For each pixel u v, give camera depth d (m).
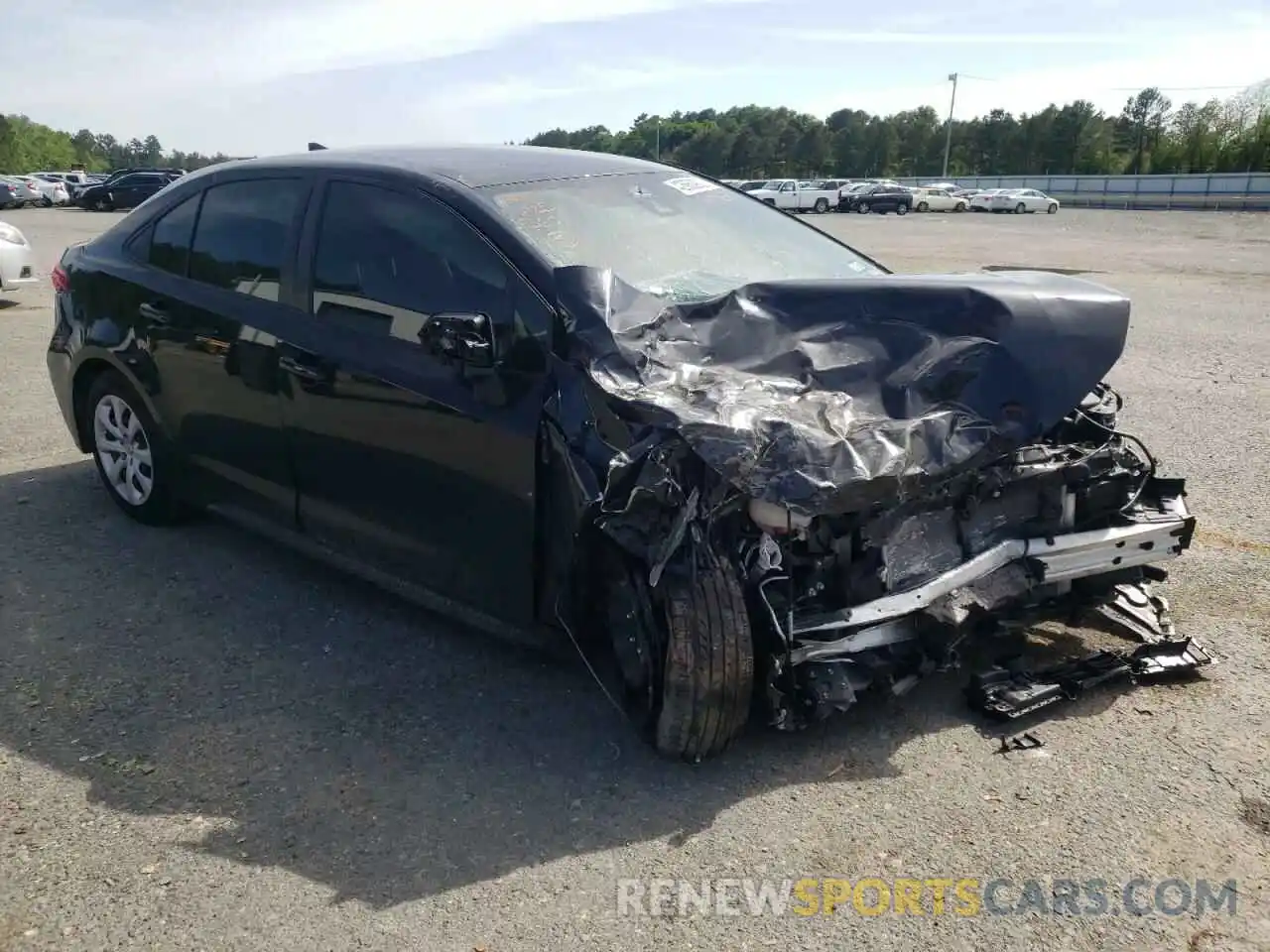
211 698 3.60
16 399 7.71
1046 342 3.25
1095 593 3.68
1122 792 3.02
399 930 2.53
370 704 3.55
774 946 2.47
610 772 3.16
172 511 5.06
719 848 2.81
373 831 2.90
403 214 3.80
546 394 3.21
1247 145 78.38
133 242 4.96
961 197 52.34
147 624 4.15
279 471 4.21
